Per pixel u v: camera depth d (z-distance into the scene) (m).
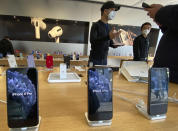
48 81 0.78
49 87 0.70
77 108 0.47
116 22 3.96
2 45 3.07
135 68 0.96
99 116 0.37
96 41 1.52
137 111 0.47
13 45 3.41
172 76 0.87
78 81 0.82
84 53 3.91
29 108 0.34
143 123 0.40
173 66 0.86
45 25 3.52
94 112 0.37
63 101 0.53
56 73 1.01
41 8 3.38
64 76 0.84
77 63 2.39
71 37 3.75
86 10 3.63
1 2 3.13
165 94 0.44
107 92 0.39
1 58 2.28
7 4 3.18
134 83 0.85
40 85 0.72
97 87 0.38
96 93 0.38
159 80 0.44
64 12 3.53
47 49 3.65
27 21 3.39
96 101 0.38
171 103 0.55
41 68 1.25
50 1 3.38
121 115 0.44
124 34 4.08
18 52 3.26
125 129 0.36
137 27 4.14
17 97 0.33
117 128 0.36
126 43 4.15
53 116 0.41
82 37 3.82
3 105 0.47
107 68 0.41
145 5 0.82
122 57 4.04
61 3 3.45
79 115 0.42
